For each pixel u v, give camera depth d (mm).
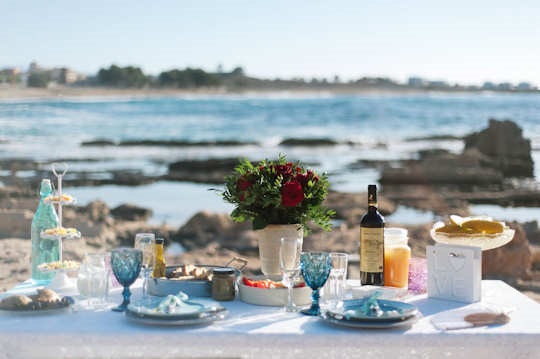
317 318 1975
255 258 7492
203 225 9125
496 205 14102
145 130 35656
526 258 6172
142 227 9578
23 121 36656
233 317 1982
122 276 2029
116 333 1826
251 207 2361
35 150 27672
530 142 19891
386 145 32719
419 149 31109
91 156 25969
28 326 1871
